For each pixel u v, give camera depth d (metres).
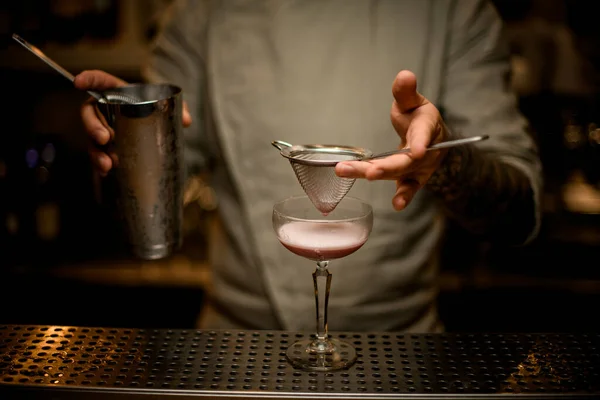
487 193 1.59
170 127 1.38
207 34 2.02
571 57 2.99
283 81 1.96
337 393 1.15
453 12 1.93
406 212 1.92
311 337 1.35
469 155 1.49
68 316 3.12
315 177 1.22
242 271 1.97
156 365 1.24
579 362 1.27
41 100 3.24
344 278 1.91
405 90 1.25
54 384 1.17
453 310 3.05
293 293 1.92
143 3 3.00
